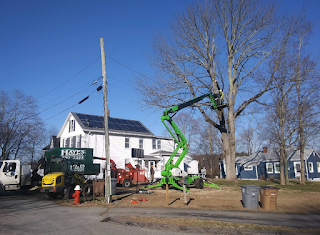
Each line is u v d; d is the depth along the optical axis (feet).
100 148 101.76
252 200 39.14
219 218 32.14
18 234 25.94
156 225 29.19
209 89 93.09
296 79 77.66
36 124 142.82
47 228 28.60
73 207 43.55
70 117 111.14
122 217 33.40
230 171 92.63
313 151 131.03
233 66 94.12
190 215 34.27
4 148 130.31
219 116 94.58
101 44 51.88
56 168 58.75
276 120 88.63
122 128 112.88
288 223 29.43
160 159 112.37
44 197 59.41
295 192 60.03
